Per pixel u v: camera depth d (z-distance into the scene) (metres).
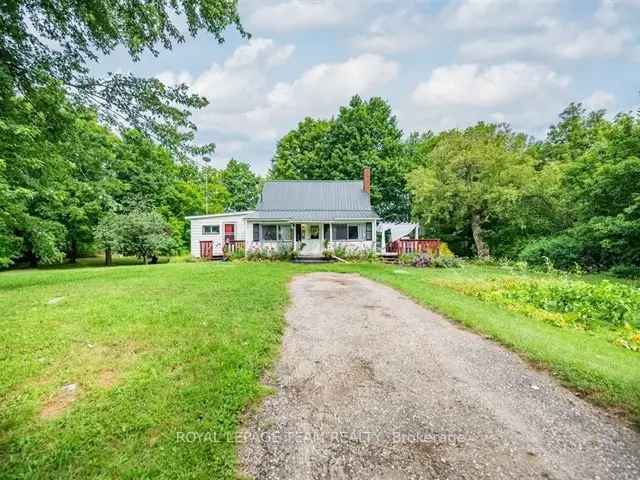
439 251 18.50
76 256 24.55
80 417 2.80
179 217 30.03
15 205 8.70
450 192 18.64
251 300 6.81
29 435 2.58
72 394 3.17
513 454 2.54
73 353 4.02
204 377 3.50
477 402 3.29
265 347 4.45
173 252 23.28
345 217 19.66
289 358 4.27
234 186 45.34
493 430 2.84
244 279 9.55
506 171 17.98
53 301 6.52
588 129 25.50
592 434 2.80
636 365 4.13
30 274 12.20
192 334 4.67
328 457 2.48
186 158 7.73
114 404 2.99
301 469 2.36
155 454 2.42
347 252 18.61
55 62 6.37
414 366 4.12
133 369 3.65
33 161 7.22
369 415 3.04
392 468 2.38
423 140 35.81
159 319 5.30
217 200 40.16
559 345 4.74
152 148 7.55
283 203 21.42
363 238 20.27
